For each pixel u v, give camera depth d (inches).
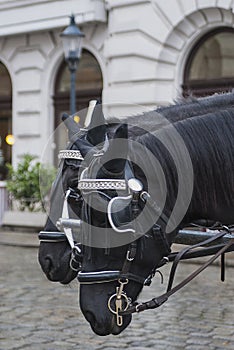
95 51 737.0
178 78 671.8
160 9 667.4
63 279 188.7
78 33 616.7
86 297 153.1
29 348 279.4
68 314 341.4
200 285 415.2
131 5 687.7
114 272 150.8
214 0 628.4
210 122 157.2
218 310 350.3
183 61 671.1
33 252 575.5
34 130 794.2
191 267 477.7
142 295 379.9
